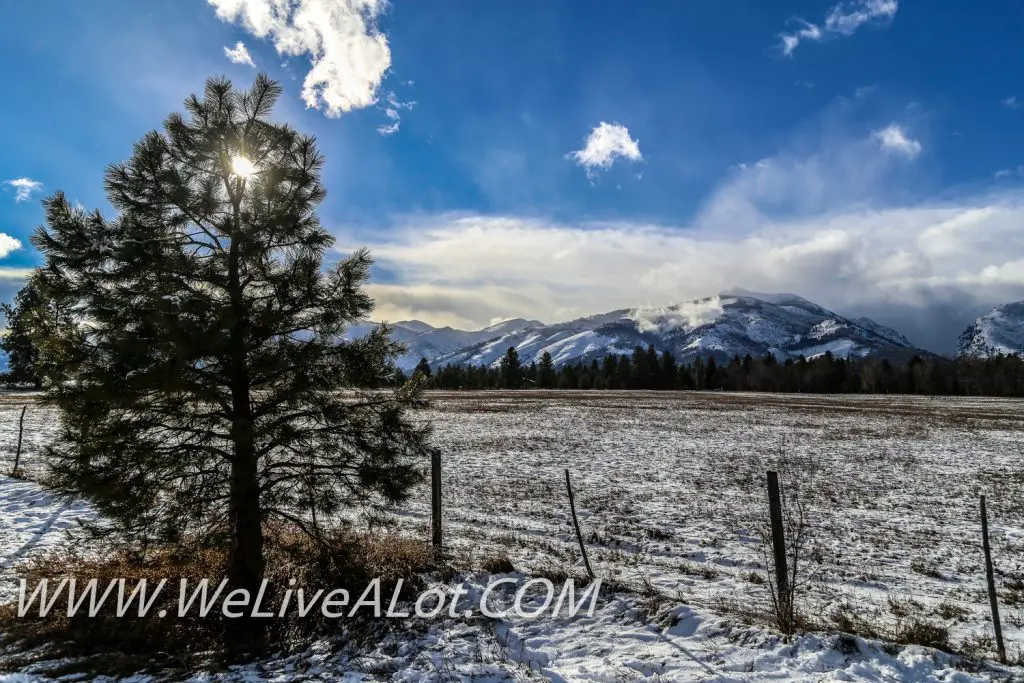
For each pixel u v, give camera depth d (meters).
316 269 7.62
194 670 6.20
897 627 7.42
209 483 7.55
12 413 34.91
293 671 6.11
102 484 6.80
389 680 5.77
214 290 7.55
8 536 11.02
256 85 7.98
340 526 11.34
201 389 7.05
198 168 7.69
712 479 19.48
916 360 126.25
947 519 14.12
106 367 6.85
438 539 10.38
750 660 6.00
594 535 12.33
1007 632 7.54
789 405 66.44
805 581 9.73
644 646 6.56
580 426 38.16
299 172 7.91
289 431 7.62
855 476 20.16
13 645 6.69
